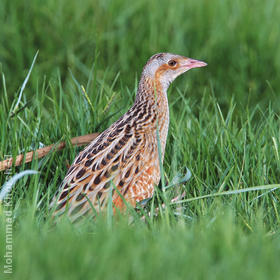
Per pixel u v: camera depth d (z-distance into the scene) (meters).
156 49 21.61
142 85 13.95
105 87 17.50
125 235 10.12
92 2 23.16
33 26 21.91
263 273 9.19
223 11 23.30
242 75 20.59
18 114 15.39
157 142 12.84
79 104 15.84
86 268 9.16
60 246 9.69
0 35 21.41
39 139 14.45
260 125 16.03
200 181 13.69
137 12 23.16
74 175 12.31
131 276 9.20
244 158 14.02
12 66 20.66
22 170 13.38
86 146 13.93
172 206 12.82
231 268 9.25
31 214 11.26
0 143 14.38
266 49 21.62
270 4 23.72
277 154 14.24
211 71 21.09
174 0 23.47
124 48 21.42
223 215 11.73
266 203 13.38
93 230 11.15
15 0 22.52
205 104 19.27
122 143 12.69
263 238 10.55
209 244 10.01
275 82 20.42
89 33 21.84
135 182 12.45
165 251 9.72
